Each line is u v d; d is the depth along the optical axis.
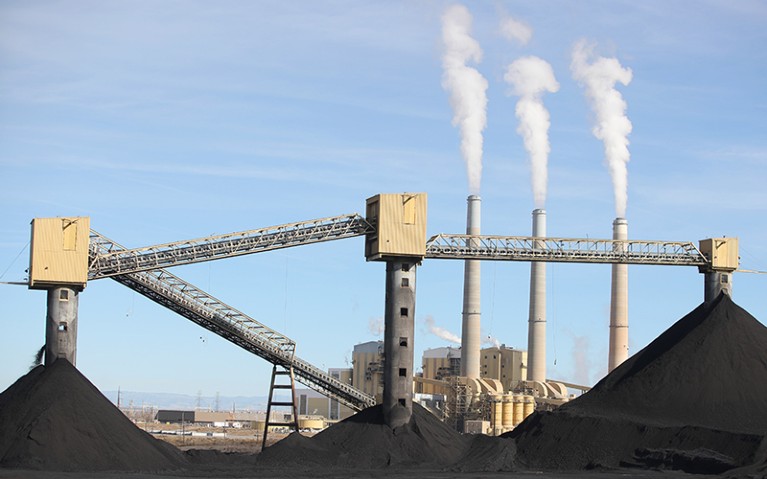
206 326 128.12
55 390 101.31
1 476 87.12
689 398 122.88
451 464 111.94
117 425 102.62
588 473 107.19
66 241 107.19
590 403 129.62
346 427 116.25
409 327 116.94
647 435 116.06
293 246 118.69
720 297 137.00
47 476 88.44
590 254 132.50
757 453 104.50
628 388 128.25
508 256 128.50
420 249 117.12
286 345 134.00
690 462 107.50
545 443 121.38
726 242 138.38
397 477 97.69
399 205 117.31
